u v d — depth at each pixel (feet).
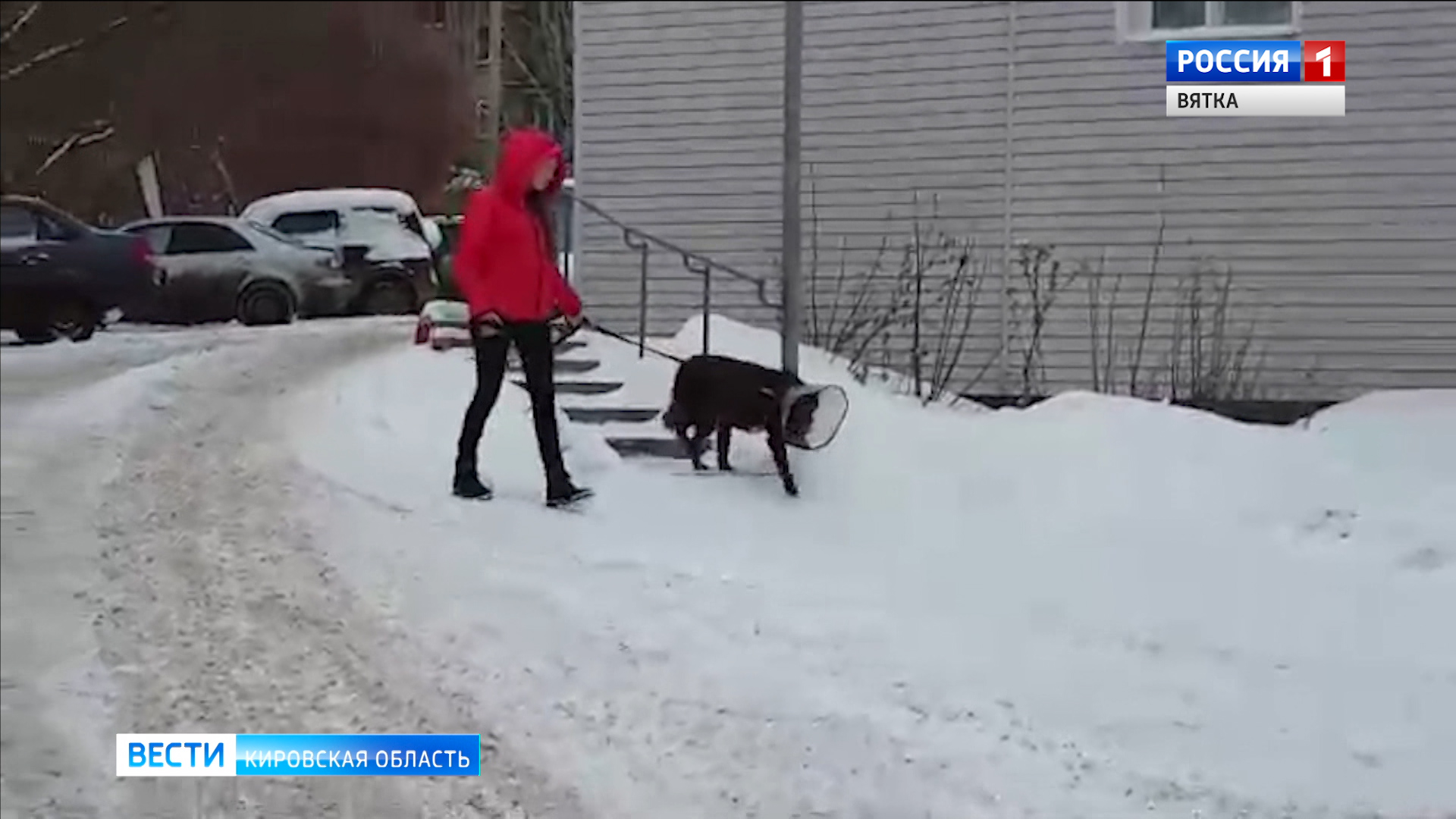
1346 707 16.70
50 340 51.55
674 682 18.06
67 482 27.53
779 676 18.13
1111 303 39.01
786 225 34.76
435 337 41.55
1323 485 23.90
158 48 87.76
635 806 15.10
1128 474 25.79
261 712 17.39
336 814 15.03
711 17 43.91
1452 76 33.99
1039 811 14.66
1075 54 39.70
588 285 45.42
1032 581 21.54
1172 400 35.99
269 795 15.44
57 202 84.07
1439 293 27.68
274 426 32.73
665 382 34.99
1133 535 23.29
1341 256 35.27
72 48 83.82
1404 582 20.34
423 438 30.27
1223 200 37.60
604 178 45.29
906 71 41.57
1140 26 39.06
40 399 36.37
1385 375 31.55
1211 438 26.84
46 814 15.07
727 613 20.24
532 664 18.70
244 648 19.31
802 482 27.40
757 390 27.07
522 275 25.59
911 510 25.59
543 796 15.35
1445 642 18.28
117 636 19.71
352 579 21.90
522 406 32.30
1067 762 15.69
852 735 16.48
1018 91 40.32
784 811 14.92
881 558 22.90
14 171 82.38
